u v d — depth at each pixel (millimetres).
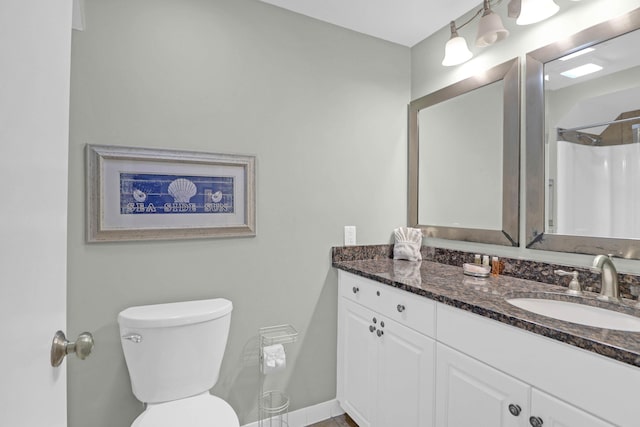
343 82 2029
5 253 360
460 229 1902
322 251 1975
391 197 2203
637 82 1233
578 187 1396
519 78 1620
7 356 364
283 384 1870
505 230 1673
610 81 1302
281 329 1857
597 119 1337
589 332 891
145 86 1533
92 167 1434
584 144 1379
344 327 1938
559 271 1381
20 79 396
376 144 2141
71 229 1411
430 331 1343
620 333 886
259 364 1798
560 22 1471
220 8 1694
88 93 1433
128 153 1492
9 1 361
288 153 1864
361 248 2082
